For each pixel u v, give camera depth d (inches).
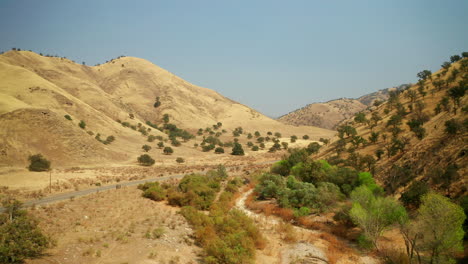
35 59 7391.7
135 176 2413.9
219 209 1331.2
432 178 1435.8
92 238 762.2
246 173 2874.0
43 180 1881.2
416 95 3474.4
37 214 994.1
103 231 848.3
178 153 4402.1
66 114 4128.9
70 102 4471.0
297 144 6077.8
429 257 900.0
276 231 1188.5
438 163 1599.4
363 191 1194.0
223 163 3833.7
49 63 7785.4
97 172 2508.6
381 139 2714.1
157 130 6018.7
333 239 1119.0
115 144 3969.0
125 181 2201.0
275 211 1482.5
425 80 3895.2
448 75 3442.4
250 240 889.5
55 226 871.7
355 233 1179.3
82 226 892.6
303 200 1515.7
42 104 4037.9
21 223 640.4
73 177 2101.4
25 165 2358.5
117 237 788.6
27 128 2778.1
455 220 768.9
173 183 2095.2
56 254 626.8
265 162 3991.1
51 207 1123.9
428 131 2159.2
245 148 5718.5
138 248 733.3
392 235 1152.2
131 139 4539.9
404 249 991.6
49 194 1561.3
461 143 1588.3
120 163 3255.4
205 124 7775.6
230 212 1248.8
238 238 856.9
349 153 2768.2
